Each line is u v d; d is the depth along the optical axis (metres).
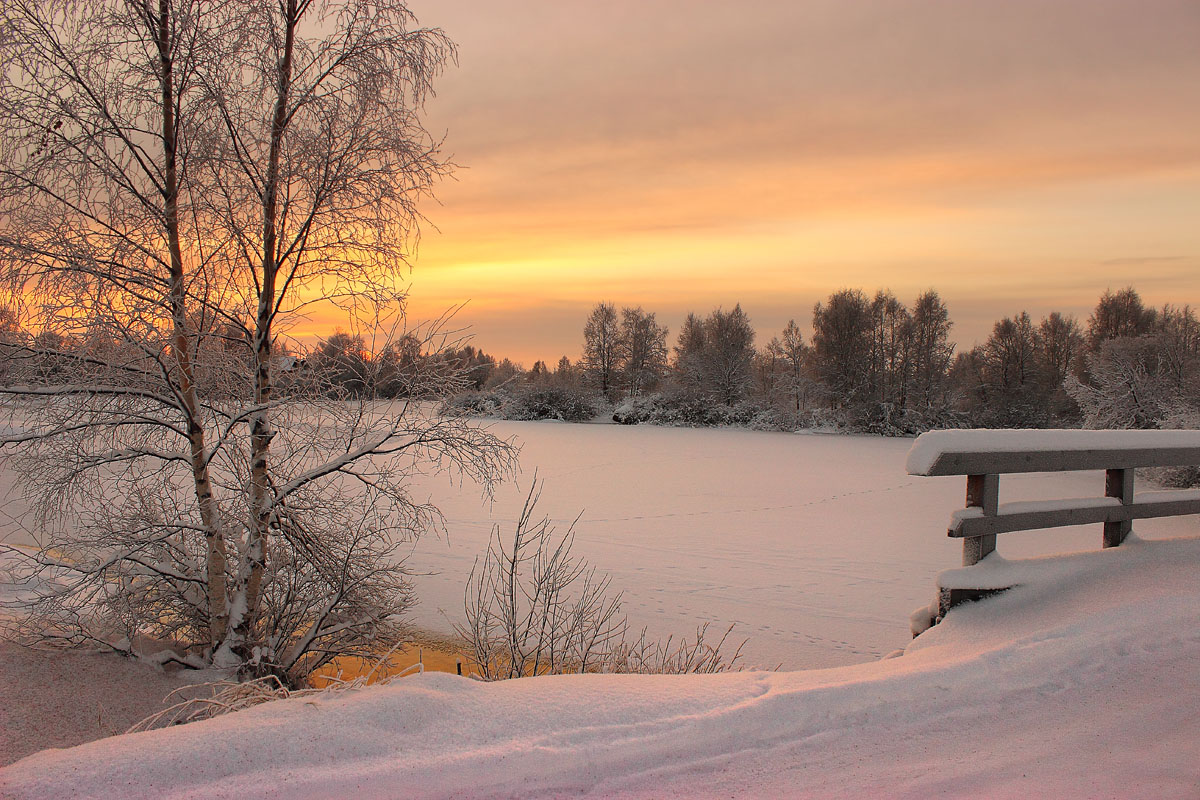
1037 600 3.94
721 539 16.94
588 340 84.88
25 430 6.35
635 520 19.23
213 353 7.03
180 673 6.45
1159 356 34.34
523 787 2.33
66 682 5.86
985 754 2.52
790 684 3.05
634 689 2.95
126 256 6.39
